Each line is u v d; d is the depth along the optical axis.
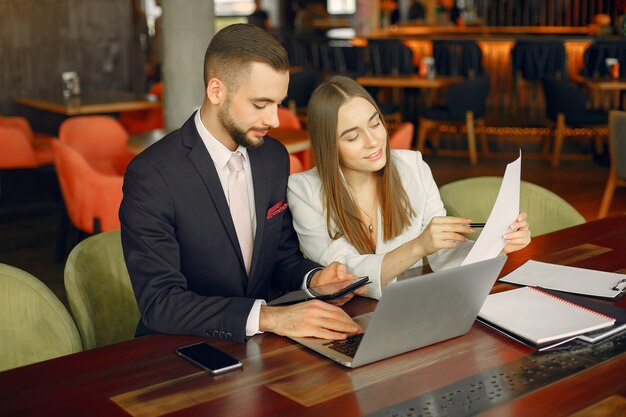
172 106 5.23
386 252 2.19
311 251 2.21
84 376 1.53
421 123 7.98
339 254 2.15
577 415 1.36
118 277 2.24
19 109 6.77
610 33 9.42
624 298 1.93
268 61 1.84
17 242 5.36
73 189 4.00
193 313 1.77
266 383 1.49
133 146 4.49
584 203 6.17
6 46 6.64
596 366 1.55
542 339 1.65
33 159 5.39
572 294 1.96
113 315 2.22
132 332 2.27
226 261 2.04
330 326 1.72
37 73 6.85
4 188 6.40
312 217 2.20
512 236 1.85
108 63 7.37
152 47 10.48
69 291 2.06
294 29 14.51
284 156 2.19
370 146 2.09
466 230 1.90
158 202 1.92
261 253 2.11
